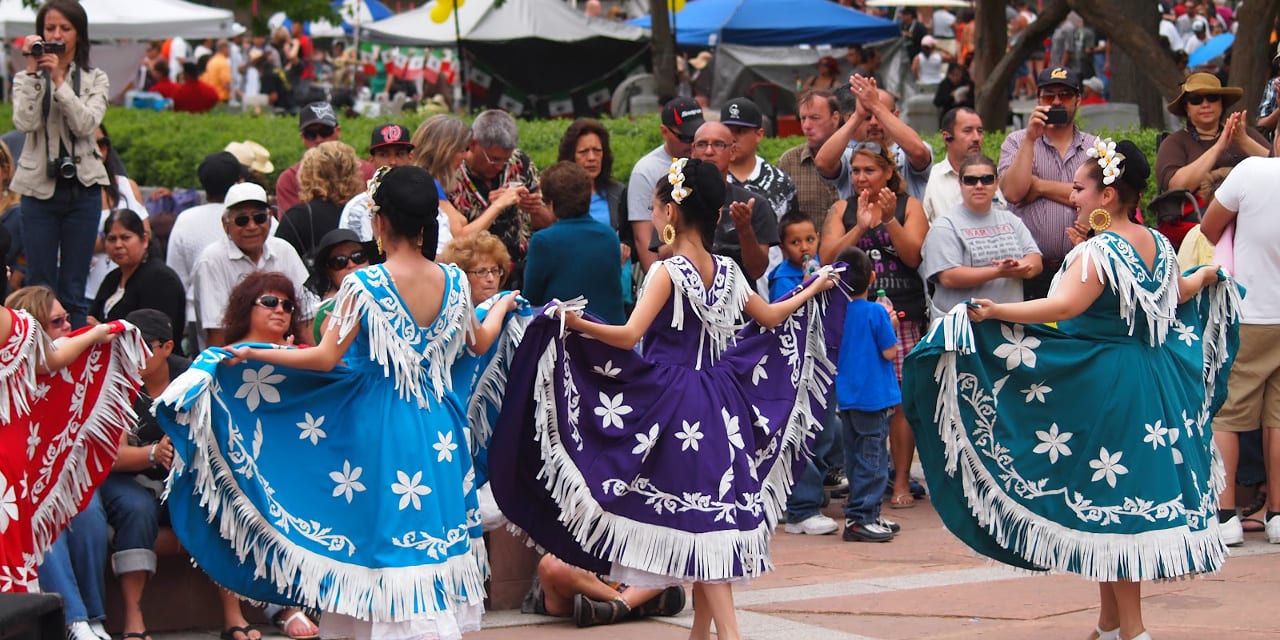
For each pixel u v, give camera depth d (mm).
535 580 9039
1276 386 10664
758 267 10508
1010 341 7648
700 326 7516
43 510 7395
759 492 7668
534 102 28094
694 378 7445
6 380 7109
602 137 12555
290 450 6934
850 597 9219
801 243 11477
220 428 6824
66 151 12766
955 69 22750
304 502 6891
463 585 6895
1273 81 14039
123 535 8273
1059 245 12273
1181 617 8414
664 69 24078
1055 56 29188
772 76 28281
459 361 7465
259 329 8852
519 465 7434
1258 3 17422
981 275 11633
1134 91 22844
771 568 7582
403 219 6980
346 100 28766
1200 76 12688
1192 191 12352
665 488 7285
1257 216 10523
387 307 6895
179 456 6738
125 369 7582
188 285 12562
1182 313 7984
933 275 11914
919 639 8086
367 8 37281
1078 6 18828
